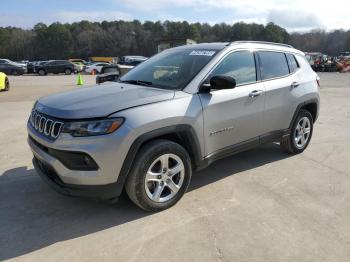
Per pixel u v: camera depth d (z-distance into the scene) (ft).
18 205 12.72
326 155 18.78
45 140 11.12
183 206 12.62
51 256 9.82
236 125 14.14
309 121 18.72
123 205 12.64
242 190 14.06
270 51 16.37
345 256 9.84
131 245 10.31
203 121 12.73
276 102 15.94
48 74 118.73
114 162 10.71
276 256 9.81
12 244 10.36
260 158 17.97
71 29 371.56
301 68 18.04
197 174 15.67
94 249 10.12
